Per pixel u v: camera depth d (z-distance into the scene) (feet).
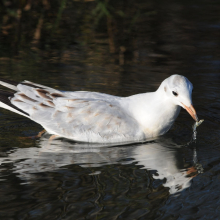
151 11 77.51
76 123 35.86
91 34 66.74
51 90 37.83
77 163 31.17
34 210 24.48
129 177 28.94
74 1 79.15
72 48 60.90
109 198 25.95
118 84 48.11
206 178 28.89
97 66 54.13
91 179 28.43
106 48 61.31
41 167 30.17
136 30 68.80
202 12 77.87
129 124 35.50
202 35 67.10
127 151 33.86
